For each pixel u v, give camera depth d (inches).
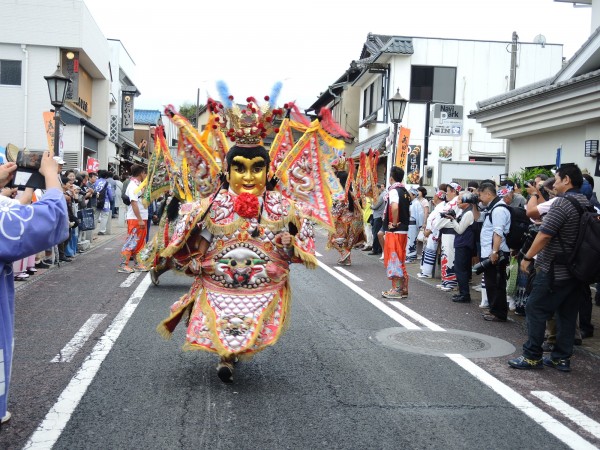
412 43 938.1
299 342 255.0
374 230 629.3
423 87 948.0
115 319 286.7
